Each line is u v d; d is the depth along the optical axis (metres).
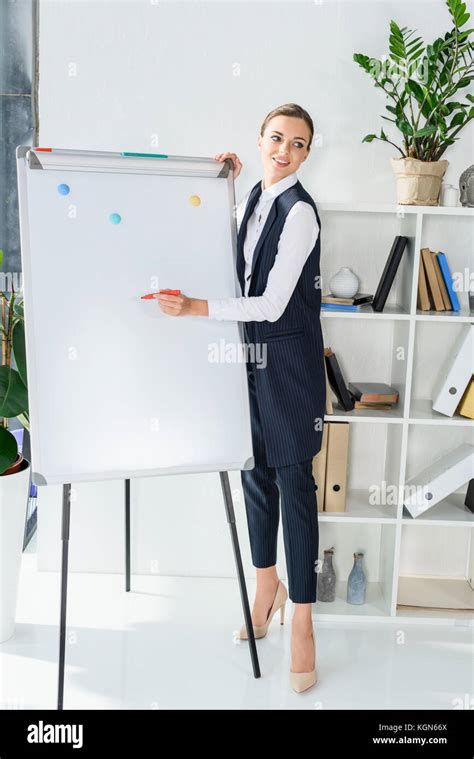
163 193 2.25
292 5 2.69
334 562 2.97
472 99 2.55
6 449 2.43
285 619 2.76
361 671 2.46
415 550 2.99
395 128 2.76
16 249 3.09
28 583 2.93
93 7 2.69
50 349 2.16
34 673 2.38
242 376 2.31
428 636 2.69
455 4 2.40
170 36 2.71
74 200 2.17
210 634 2.63
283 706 2.27
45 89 2.73
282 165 2.28
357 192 2.79
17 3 2.88
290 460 2.33
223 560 3.02
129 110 2.75
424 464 2.94
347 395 2.69
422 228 2.79
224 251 2.31
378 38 2.71
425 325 2.86
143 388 2.23
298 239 2.22
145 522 2.99
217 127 2.77
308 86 2.74
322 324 2.86
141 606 2.79
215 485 2.96
